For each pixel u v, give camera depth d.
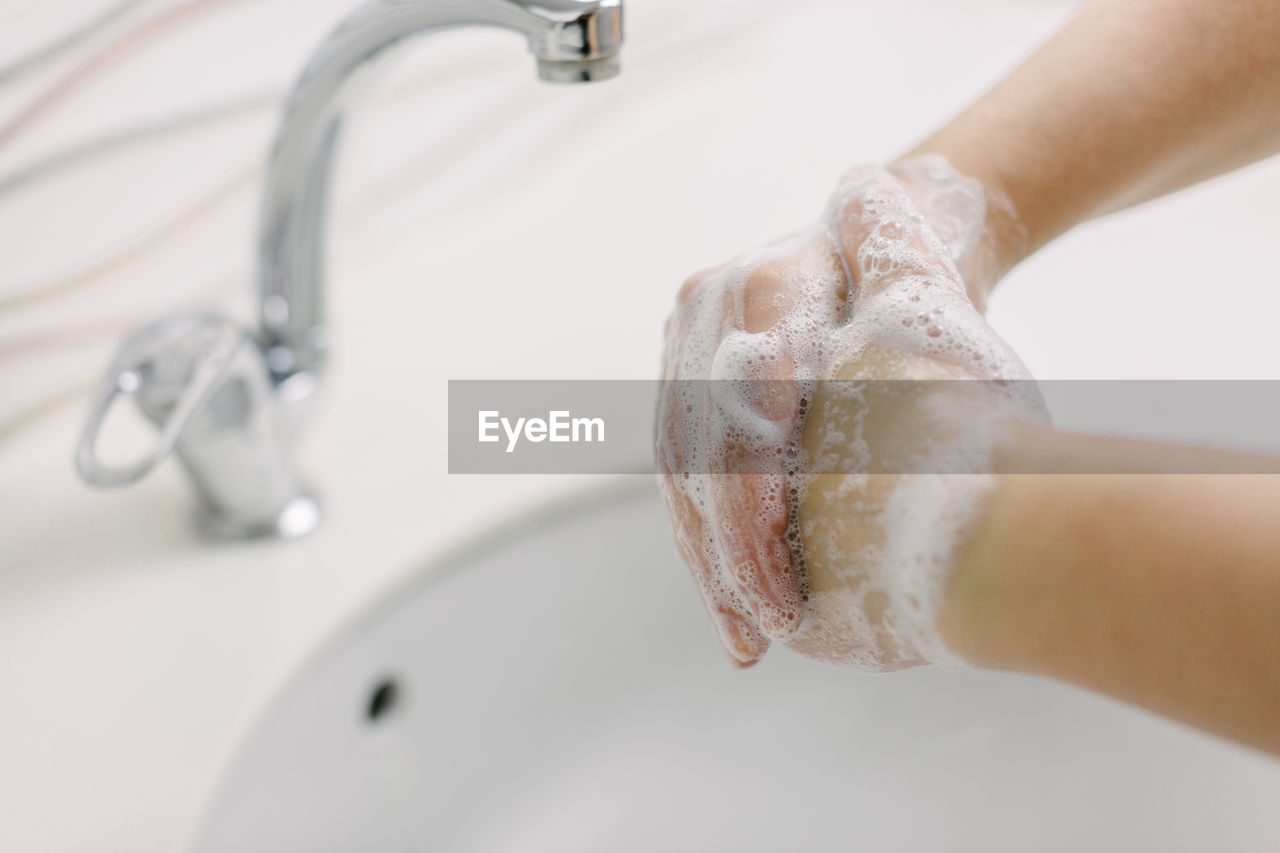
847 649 0.39
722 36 0.94
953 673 0.66
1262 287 0.71
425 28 0.49
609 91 0.86
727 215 0.78
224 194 0.67
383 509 0.61
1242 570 0.32
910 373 0.39
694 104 0.91
